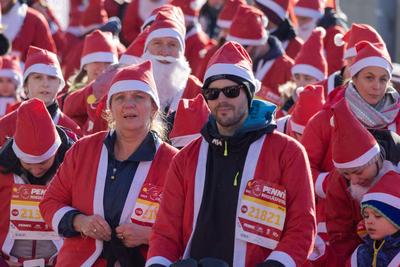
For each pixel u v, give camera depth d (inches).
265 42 877.8
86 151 575.5
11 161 607.5
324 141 618.5
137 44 777.6
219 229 526.9
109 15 1082.1
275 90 872.9
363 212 560.1
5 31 987.9
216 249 526.6
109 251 566.6
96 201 567.8
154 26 737.6
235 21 882.8
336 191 577.9
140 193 567.5
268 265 513.0
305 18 1029.2
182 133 652.7
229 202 525.7
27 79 727.1
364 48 622.8
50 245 617.3
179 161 537.3
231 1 979.9
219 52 534.6
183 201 535.2
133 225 565.0
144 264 569.3
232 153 528.1
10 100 853.8
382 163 563.8
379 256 558.6
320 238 614.2
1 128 682.2
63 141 617.9
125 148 575.5
